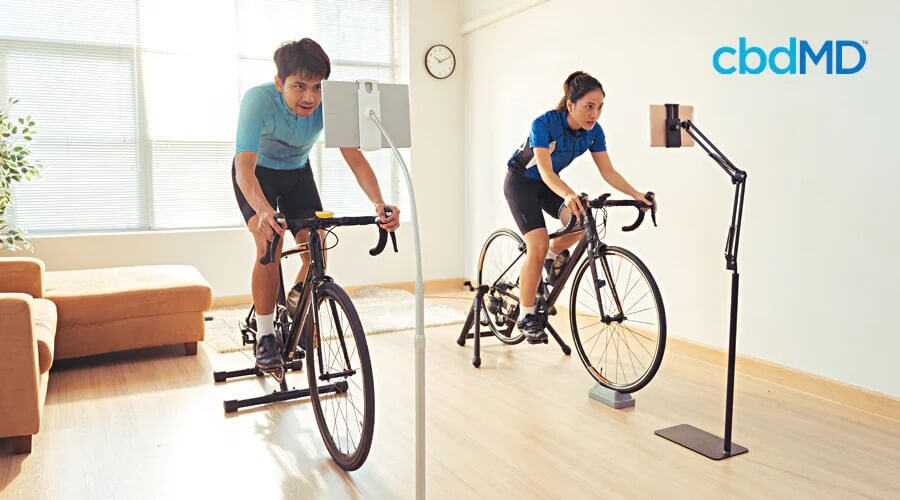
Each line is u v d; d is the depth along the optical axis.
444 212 5.66
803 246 2.93
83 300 3.31
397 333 4.09
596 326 4.15
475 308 3.55
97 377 3.23
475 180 5.54
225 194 5.15
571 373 3.28
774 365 3.08
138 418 2.69
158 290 3.48
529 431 2.54
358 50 5.54
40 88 4.59
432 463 2.26
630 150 3.88
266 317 2.79
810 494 2.04
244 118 2.50
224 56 5.09
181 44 4.96
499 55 5.12
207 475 2.18
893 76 2.55
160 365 3.44
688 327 3.54
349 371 2.18
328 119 1.83
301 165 2.90
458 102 5.63
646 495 2.03
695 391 2.98
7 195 4.11
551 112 2.99
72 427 2.59
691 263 3.50
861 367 2.74
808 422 2.62
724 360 3.33
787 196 2.98
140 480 2.14
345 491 2.07
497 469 2.21
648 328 3.79
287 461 2.29
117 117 4.80
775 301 3.07
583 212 2.73
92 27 4.70
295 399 2.89
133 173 4.87
